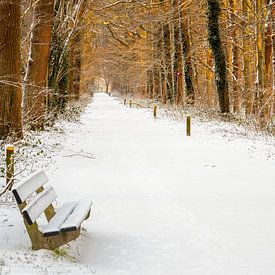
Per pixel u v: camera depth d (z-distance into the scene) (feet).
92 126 97.55
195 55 139.95
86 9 94.02
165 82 155.53
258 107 88.48
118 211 30.73
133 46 173.88
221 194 35.37
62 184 38.63
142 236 25.84
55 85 87.10
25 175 39.47
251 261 22.13
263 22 91.40
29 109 68.13
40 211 22.79
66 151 57.00
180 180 40.63
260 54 90.89
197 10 129.39
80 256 23.07
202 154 56.18
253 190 36.70
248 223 28.07
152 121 110.22
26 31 77.77
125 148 61.93
